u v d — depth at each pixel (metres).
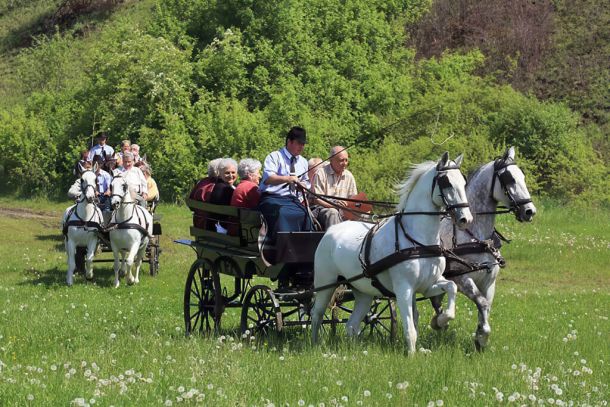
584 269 21.89
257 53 37.00
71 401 7.57
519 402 8.07
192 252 24.20
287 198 12.02
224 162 13.03
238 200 12.29
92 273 19.06
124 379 8.80
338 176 12.76
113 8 53.88
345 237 11.31
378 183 29.36
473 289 11.57
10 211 34.47
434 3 43.00
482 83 35.97
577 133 34.69
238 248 12.49
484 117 33.50
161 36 38.38
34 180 38.38
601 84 38.44
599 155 34.75
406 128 33.50
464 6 42.31
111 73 37.19
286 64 36.91
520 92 37.47
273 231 11.86
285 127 34.53
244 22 37.69
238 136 33.62
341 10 39.50
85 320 13.55
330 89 36.03
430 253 10.56
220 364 9.51
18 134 38.72
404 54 39.31
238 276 12.56
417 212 10.59
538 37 40.53
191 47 37.47
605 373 10.02
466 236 11.86
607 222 28.73
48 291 17.59
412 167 10.88
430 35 41.84
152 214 21.39
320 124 33.81
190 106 35.62
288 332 12.88
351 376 9.02
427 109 33.31
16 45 54.72
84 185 18.73
